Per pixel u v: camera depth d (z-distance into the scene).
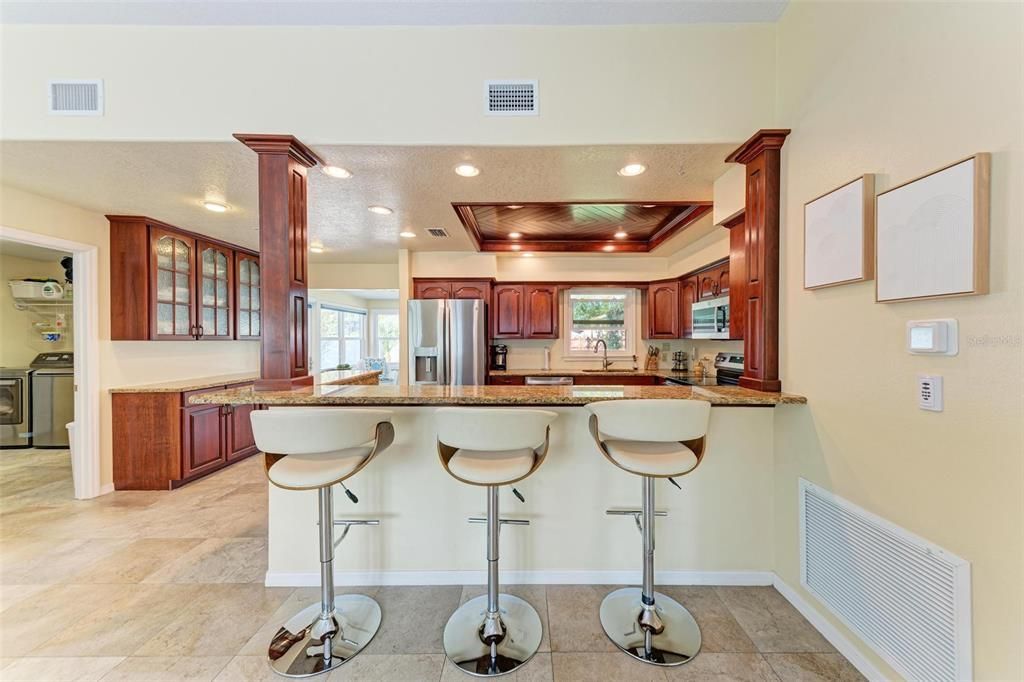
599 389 2.02
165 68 1.83
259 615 1.73
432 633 1.63
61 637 1.60
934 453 1.16
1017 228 0.96
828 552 1.58
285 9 1.75
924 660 1.18
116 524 2.56
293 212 1.94
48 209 2.65
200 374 3.88
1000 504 1.00
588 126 1.87
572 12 1.79
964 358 1.07
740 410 1.94
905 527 1.25
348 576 1.97
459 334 4.10
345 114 1.86
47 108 1.82
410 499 1.96
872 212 1.34
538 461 1.59
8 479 3.39
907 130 1.22
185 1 1.70
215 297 3.80
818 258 1.59
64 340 4.62
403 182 2.36
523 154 1.98
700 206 3.05
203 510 2.77
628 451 1.60
